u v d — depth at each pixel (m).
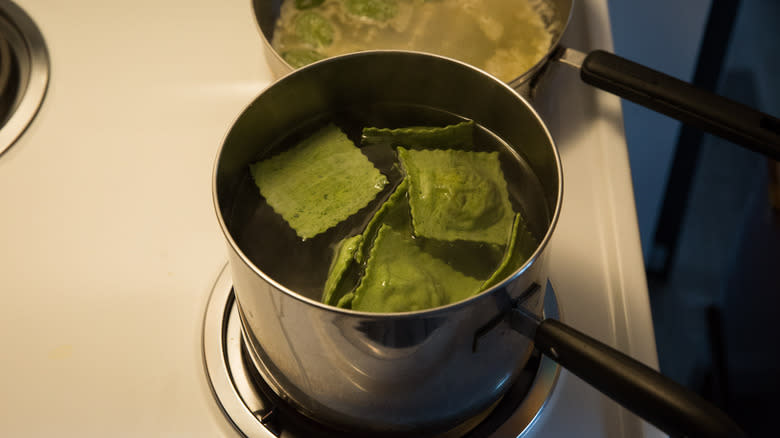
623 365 0.33
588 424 0.41
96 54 0.55
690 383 1.06
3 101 0.51
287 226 0.41
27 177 0.48
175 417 0.40
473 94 0.43
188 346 0.43
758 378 0.90
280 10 0.59
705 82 0.96
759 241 0.95
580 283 0.46
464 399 0.37
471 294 0.38
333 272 0.39
